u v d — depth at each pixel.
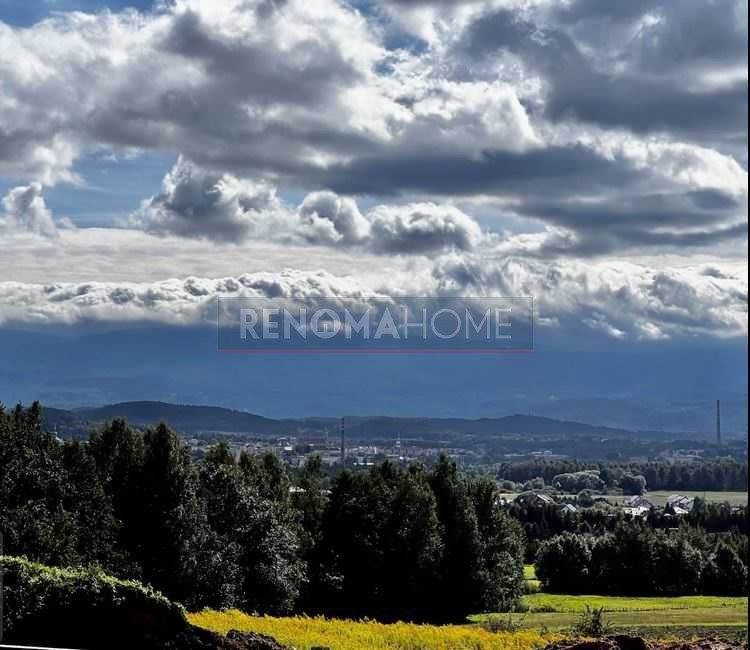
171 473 56.06
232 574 57.06
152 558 54.62
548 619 63.91
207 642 22.53
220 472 62.97
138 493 55.84
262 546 62.00
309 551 72.06
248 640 23.44
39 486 49.25
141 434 60.72
